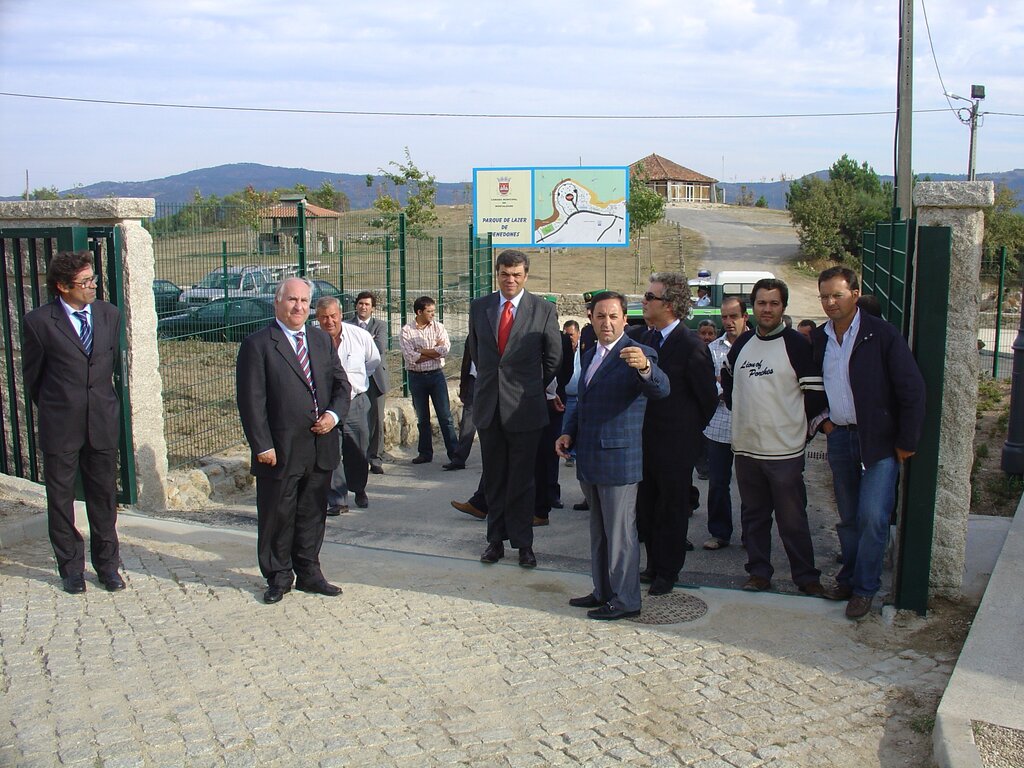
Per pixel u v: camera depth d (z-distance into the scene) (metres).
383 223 14.38
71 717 4.05
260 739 3.90
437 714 4.16
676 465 5.73
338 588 5.72
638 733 4.04
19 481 7.59
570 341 8.18
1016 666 4.52
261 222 10.82
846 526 5.63
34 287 7.29
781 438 5.64
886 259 8.05
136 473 7.53
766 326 5.64
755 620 5.38
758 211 72.44
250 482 9.00
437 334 10.09
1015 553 5.99
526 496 6.32
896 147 11.00
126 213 7.29
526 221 29.17
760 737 4.02
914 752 3.93
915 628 5.22
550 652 4.87
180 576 5.96
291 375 5.43
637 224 39.06
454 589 5.87
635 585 5.39
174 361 9.70
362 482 8.31
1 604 5.39
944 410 5.36
